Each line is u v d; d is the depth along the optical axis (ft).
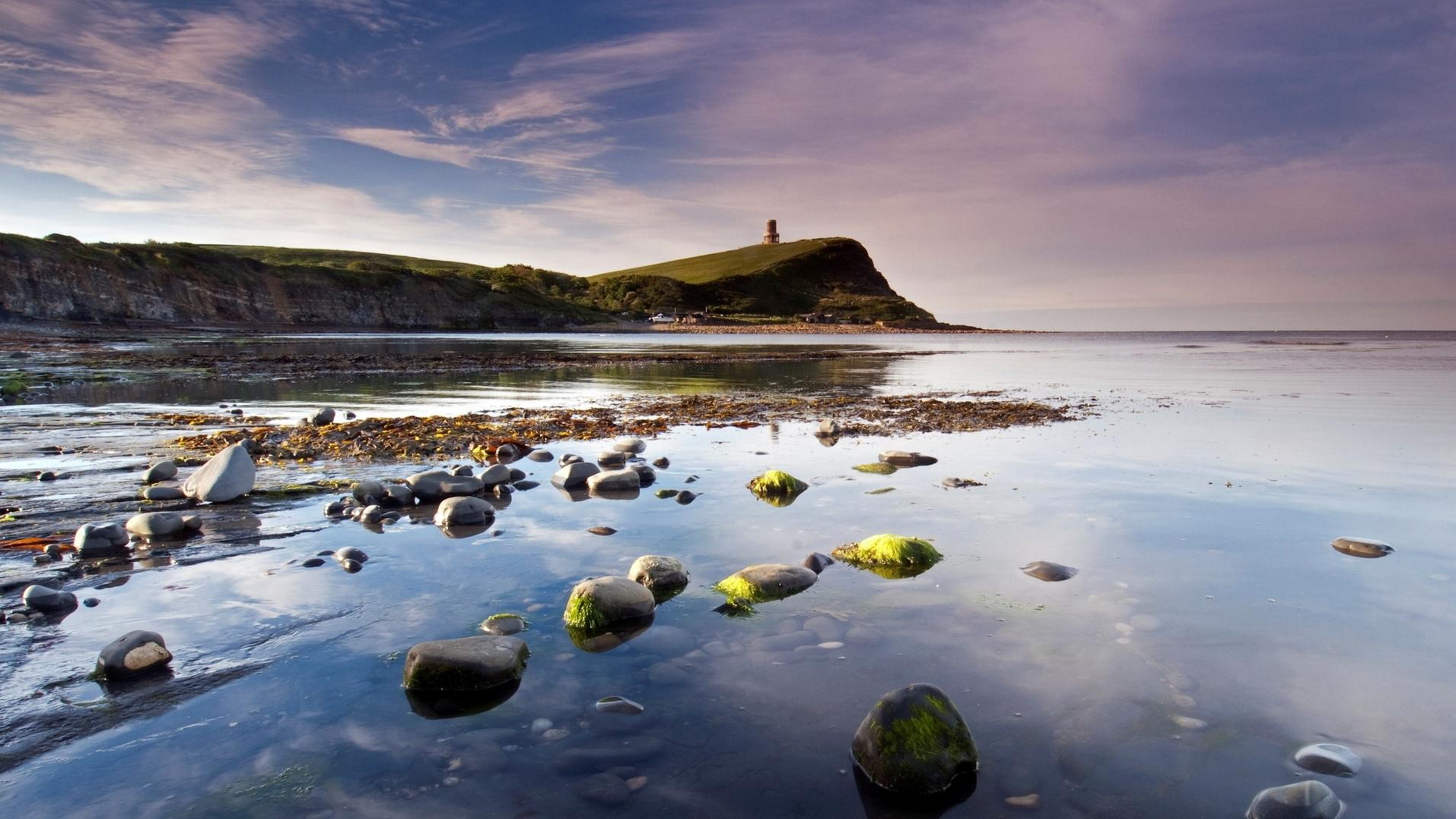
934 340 334.65
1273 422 48.93
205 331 248.32
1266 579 18.79
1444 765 10.64
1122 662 14.06
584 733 11.68
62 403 60.95
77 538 21.20
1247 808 9.73
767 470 33.60
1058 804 9.87
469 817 9.59
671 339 320.29
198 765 10.74
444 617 16.49
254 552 21.35
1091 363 132.57
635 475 30.48
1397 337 427.33
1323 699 12.60
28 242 226.17
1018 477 32.04
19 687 13.05
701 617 16.53
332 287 350.43
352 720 12.05
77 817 9.55
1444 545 21.68
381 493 27.78
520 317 441.68
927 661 14.15
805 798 10.03
